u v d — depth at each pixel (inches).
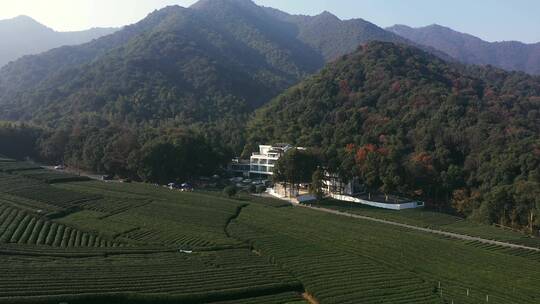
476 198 6491.1
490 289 3459.6
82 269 3398.1
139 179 7780.5
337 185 7504.9
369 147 7519.7
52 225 4589.1
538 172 6338.6
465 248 4503.0
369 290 3294.8
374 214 6038.4
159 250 4057.6
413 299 3166.8
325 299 3105.3
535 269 3971.5
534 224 5605.3
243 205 5940.0
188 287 3174.2
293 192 7278.5
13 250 3754.9
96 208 5324.8
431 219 5935.0
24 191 5708.7
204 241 4345.5
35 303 2792.8
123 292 3002.0
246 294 3189.0
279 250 4121.6
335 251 4180.6
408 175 6889.8
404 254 4190.5
